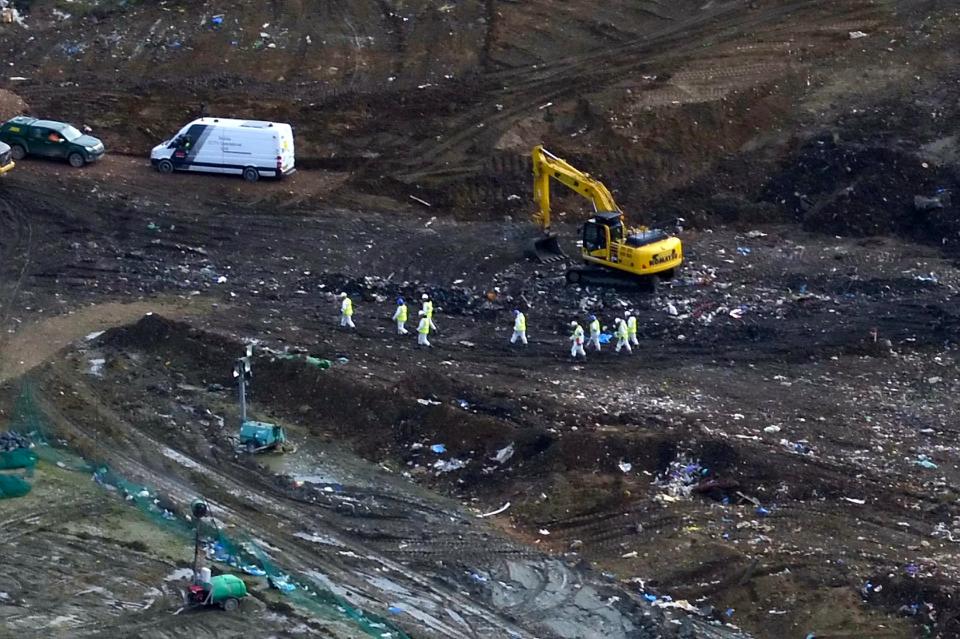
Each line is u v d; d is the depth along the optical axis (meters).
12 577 133.62
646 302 199.88
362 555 142.38
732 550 140.00
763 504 149.00
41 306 193.50
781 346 187.75
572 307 198.88
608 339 188.75
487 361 182.25
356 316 194.25
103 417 165.75
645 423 163.25
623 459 155.50
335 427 165.62
